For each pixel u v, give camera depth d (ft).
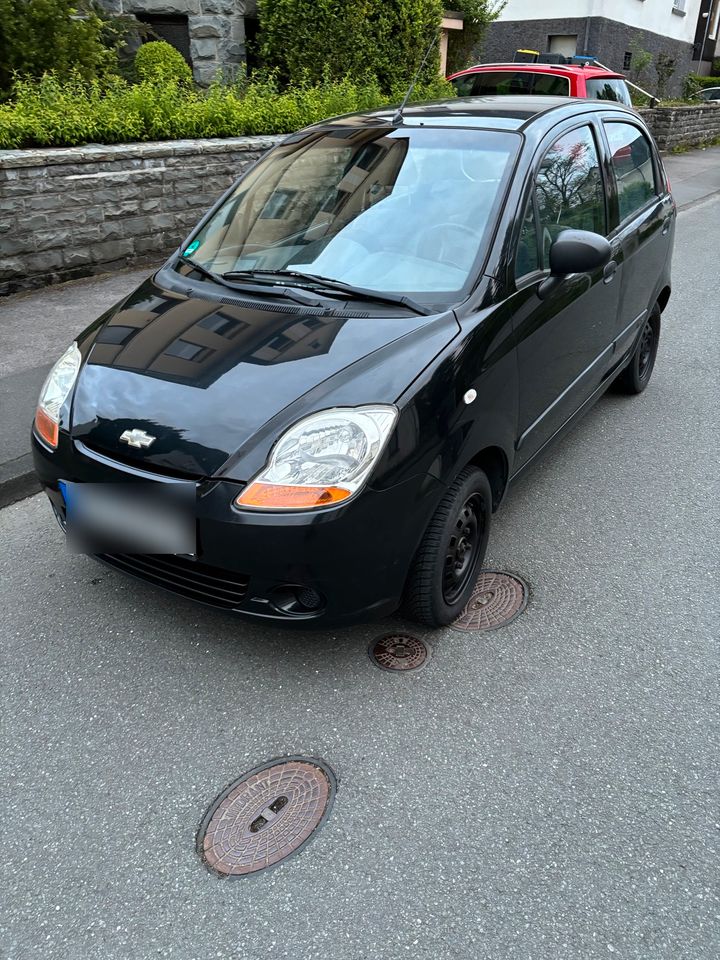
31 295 22.04
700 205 40.55
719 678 9.55
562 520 12.97
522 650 9.99
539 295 10.73
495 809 7.81
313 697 9.23
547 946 6.55
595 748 8.54
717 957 6.47
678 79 80.12
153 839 7.55
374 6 32.45
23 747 8.57
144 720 8.93
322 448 8.16
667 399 17.89
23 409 15.29
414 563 9.34
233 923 6.78
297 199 11.96
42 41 28.30
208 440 8.37
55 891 7.06
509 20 67.10
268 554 8.09
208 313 10.16
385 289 10.12
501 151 11.20
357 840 7.50
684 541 12.41
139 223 24.44
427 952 6.51
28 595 11.00
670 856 7.33
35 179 21.52
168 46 35.01
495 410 9.79
